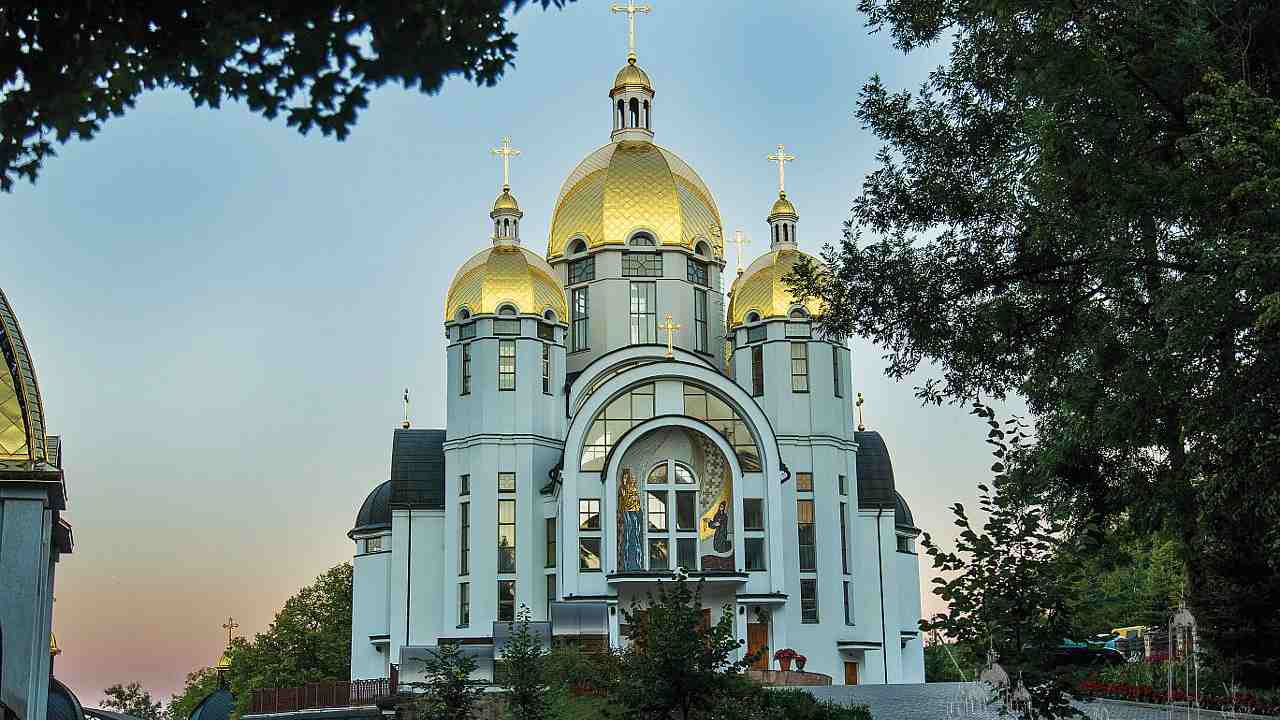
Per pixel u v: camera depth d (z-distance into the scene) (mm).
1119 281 24359
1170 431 23656
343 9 11719
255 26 11688
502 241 69562
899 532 71625
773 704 30312
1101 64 22500
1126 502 25266
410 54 11852
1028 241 26734
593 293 71125
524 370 66125
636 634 27141
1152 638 45625
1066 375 26250
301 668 86188
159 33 11836
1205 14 23438
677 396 64625
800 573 65000
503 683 36125
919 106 29391
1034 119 23359
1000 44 26875
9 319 26609
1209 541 29844
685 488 63594
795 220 72562
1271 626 29969
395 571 67312
